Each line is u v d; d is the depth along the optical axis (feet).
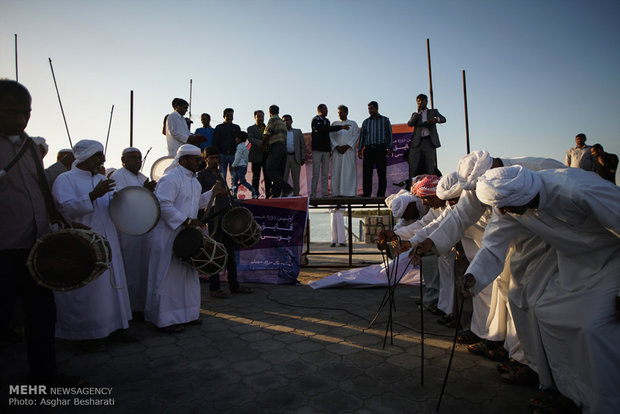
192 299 12.57
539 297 7.16
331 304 15.78
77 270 7.47
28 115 7.39
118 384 8.32
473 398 7.69
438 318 13.57
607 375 5.81
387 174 27.96
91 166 10.87
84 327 10.12
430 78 25.43
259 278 21.08
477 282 7.27
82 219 10.36
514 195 6.32
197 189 13.39
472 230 10.36
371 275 19.72
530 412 7.14
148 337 11.57
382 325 12.71
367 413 7.09
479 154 8.44
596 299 6.07
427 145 23.59
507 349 9.18
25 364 9.54
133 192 10.71
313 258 31.35
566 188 6.27
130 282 13.57
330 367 9.23
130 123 22.84
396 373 8.88
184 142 20.77
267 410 7.20
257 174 26.02
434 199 12.31
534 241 7.61
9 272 7.18
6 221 7.25
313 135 25.32
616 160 19.94
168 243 12.23
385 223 42.50
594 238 6.34
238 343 10.96
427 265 14.71
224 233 17.25
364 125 24.36
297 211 21.54
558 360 6.63
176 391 7.98
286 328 12.39
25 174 7.57
